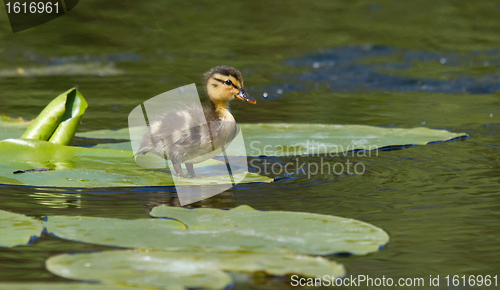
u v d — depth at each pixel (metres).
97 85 20.50
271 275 6.07
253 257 6.22
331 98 18.52
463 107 16.88
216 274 5.81
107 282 5.65
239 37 29.00
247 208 7.96
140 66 23.84
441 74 21.66
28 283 5.77
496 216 8.05
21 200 8.56
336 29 30.11
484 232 7.49
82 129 14.42
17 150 10.72
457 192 9.16
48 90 19.72
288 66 23.52
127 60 25.12
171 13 34.03
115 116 15.99
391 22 31.38
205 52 26.22
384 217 8.03
